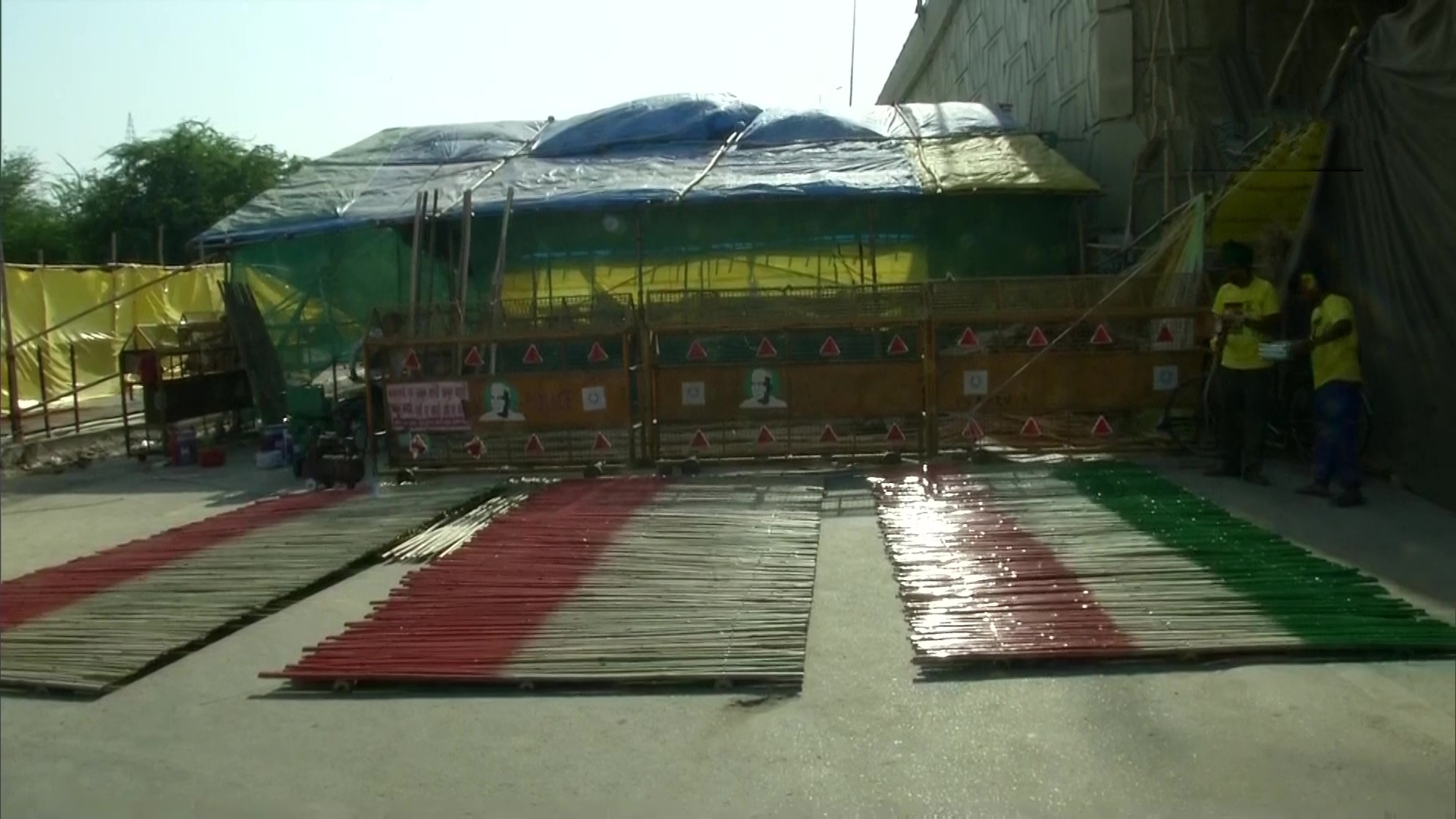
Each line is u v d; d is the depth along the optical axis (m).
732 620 7.14
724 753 5.50
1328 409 9.67
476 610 7.58
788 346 12.21
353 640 7.11
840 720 5.77
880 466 12.12
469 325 12.77
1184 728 5.47
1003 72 23.45
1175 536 8.57
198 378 16.59
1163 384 11.91
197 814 5.18
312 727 6.03
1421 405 9.59
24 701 6.66
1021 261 16.88
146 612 8.09
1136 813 4.79
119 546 10.40
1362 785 4.93
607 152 18.83
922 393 12.11
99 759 5.80
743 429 12.31
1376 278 10.16
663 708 6.03
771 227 16.94
